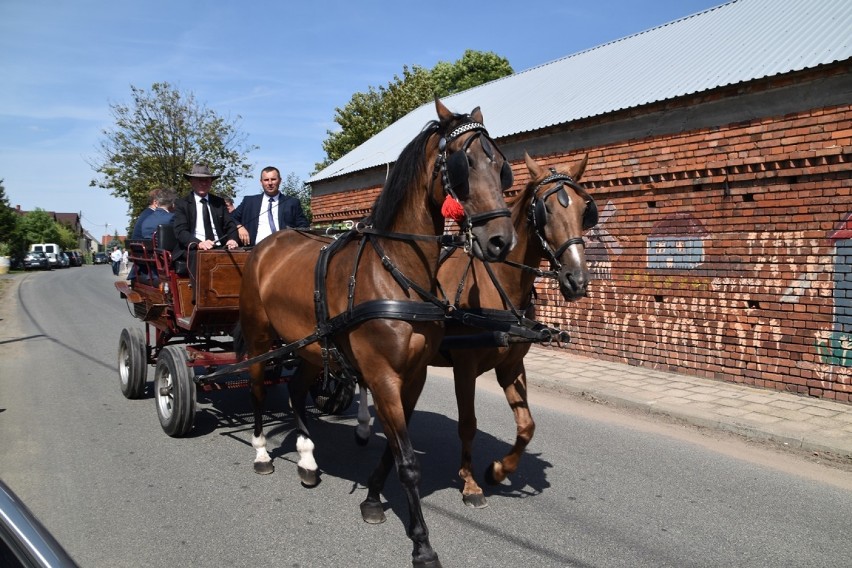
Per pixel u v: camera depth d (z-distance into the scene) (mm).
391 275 3770
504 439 6133
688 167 8203
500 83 14945
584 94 10469
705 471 5258
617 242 9227
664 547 3932
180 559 3781
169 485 4914
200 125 24266
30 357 10461
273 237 5305
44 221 77500
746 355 7797
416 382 4145
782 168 7324
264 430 6414
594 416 6934
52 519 4305
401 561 3770
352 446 5969
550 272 4301
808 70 6949
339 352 4121
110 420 6656
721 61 8711
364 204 15289
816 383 7145
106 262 86250
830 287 6996
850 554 3848
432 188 3643
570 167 4691
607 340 9461
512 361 4570
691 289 8336
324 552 3877
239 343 5613
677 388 7715
